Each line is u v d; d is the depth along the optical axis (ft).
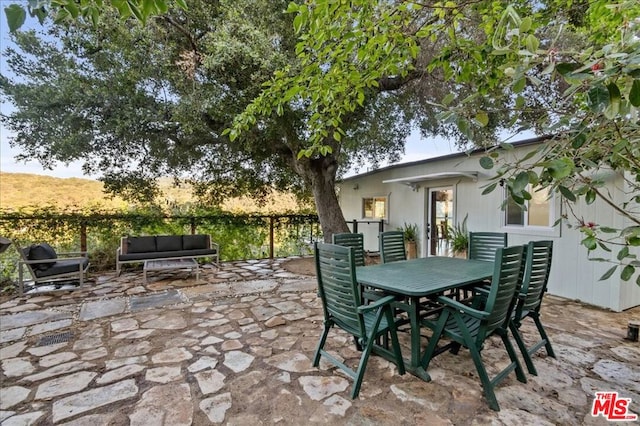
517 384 7.72
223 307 13.74
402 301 9.65
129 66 17.47
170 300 14.75
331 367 8.51
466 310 7.33
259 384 7.71
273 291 16.43
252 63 15.35
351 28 7.20
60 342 10.12
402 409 6.75
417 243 25.18
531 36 4.26
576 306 14.03
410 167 25.40
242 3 15.80
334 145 22.90
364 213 32.42
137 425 6.29
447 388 7.53
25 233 19.43
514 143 16.07
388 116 23.30
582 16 8.45
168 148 22.24
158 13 4.13
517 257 7.54
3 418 6.46
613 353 9.36
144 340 10.27
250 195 28.37
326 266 8.13
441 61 8.37
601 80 3.55
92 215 21.39
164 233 24.16
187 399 7.12
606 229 5.52
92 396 7.22
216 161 25.91
